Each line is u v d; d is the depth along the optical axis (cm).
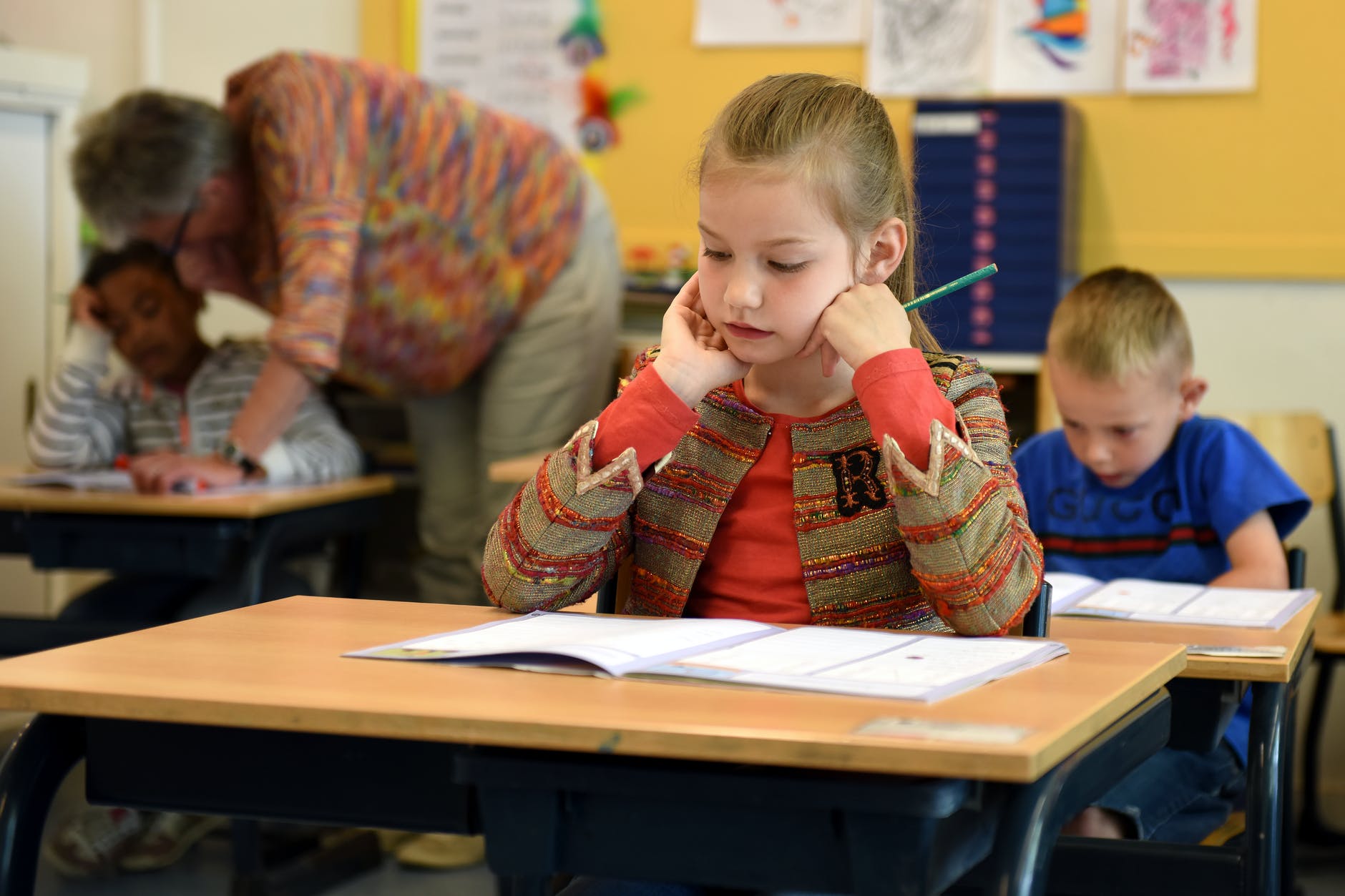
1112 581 168
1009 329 278
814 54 305
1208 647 124
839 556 111
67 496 223
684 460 119
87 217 240
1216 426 188
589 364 287
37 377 319
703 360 110
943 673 83
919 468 102
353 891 223
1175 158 289
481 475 293
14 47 324
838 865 73
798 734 70
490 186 269
